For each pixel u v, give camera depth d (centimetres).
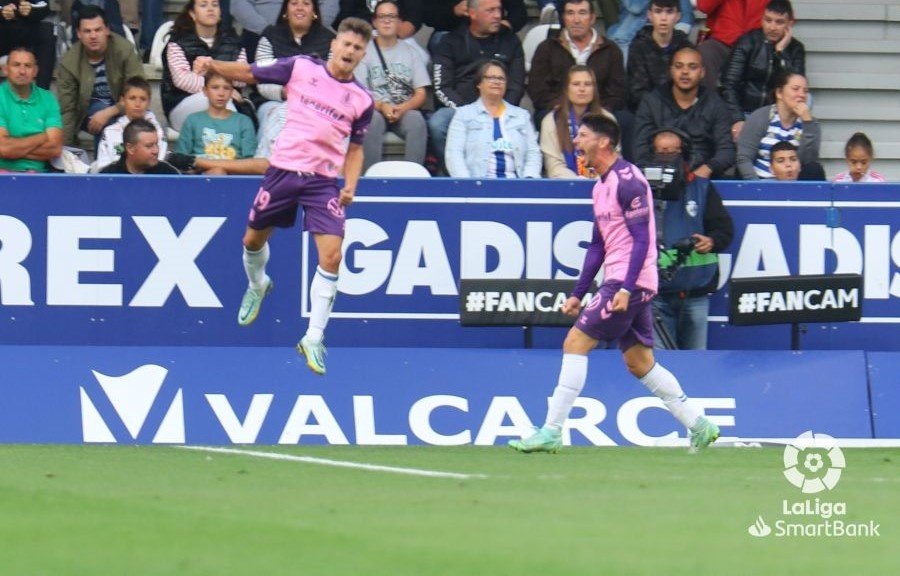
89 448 3114
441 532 2097
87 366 3325
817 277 3419
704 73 4216
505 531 2108
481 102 3853
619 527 2150
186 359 3344
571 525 2158
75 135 4062
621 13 4394
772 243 3600
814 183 3597
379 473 2702
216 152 3822
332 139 2939
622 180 2780
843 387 3406
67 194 3522
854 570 1927
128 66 4075
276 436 3281
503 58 4103
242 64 2947
